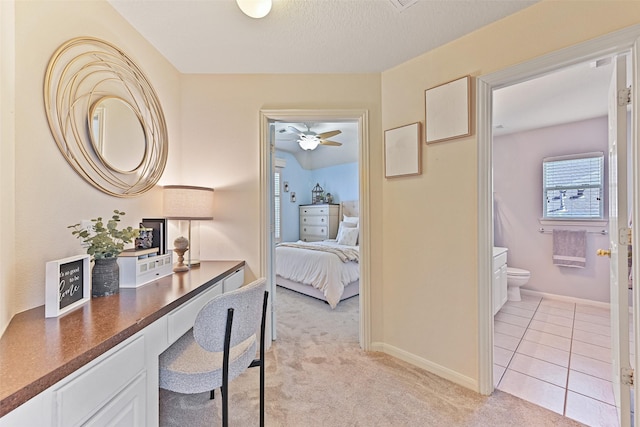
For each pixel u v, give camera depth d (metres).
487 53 1.78
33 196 1.14
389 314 2.31
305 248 4.15
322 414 1.61
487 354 1.79
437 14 1.67
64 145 1.28
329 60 2.17
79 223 1.36
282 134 5.03
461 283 1.90
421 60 2.10
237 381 1.93
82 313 1.07
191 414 1.62
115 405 0.90
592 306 3.44
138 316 1.05
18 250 1.08
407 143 2.16
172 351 1.34
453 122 1.90
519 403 1.70
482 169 1.80
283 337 2.64
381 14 1.67
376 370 2.06
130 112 1.72
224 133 2.36
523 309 3.35
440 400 1.73
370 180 2.35
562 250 3.59
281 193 6.07
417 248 2.13
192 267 2.02
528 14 1.62
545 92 2.69
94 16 1.46
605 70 2.29
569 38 1.49
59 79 1.26
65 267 1.10
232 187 2.37
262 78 2.37
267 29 1.80
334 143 4.50
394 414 1.61
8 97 0.99
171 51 2.03
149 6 1.59
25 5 1.11
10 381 0.65
